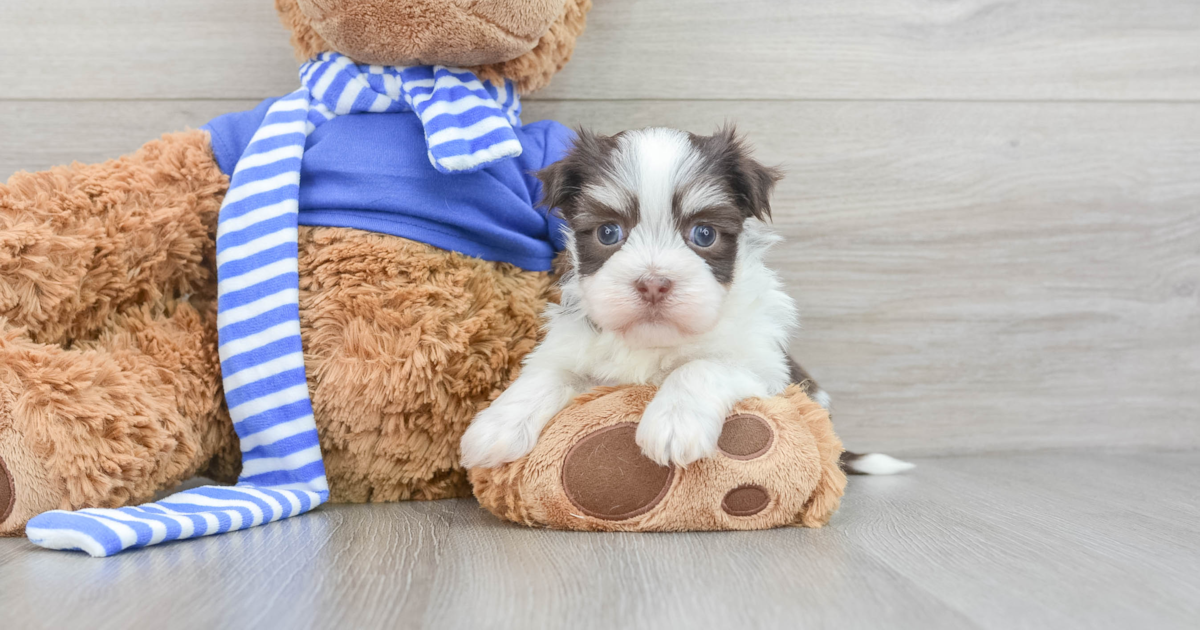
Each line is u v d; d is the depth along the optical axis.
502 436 0.76
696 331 0.77
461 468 0.85
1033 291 1.04
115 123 0.98
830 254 1.02
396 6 0.81
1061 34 1.03
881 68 1.02
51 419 0.73
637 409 0.76
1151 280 1.04
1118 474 0.95
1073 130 1.03
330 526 0.76
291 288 0.81
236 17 0.98
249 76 0.99
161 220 0.82
